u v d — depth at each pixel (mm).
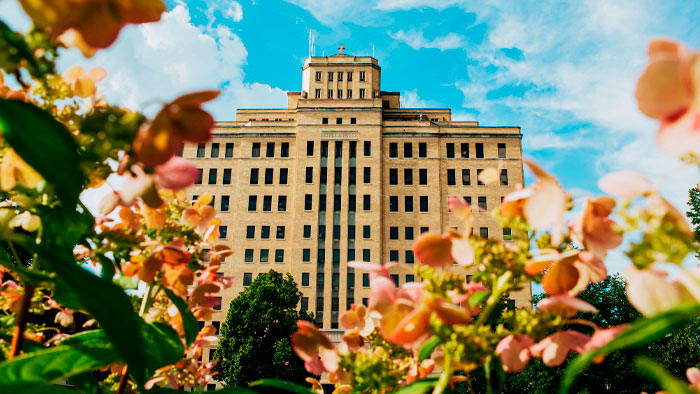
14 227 1723
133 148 1141
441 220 47312
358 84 54219
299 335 1696
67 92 1482
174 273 1889
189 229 2059
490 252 1381
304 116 49938
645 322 849
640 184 927
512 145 49531
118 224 1926
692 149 810
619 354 19938
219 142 49625
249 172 48688
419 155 49375
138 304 2184
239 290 44781
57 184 1116
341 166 48469
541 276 1385
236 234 46750
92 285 1190
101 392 1834
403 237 46938
